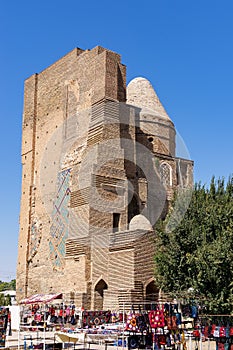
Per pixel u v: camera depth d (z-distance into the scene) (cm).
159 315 2127
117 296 3381
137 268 3341
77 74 4659
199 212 2895
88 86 4409
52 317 3120
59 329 2803
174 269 2920
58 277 4175
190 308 2294
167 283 2959
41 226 4825
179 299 2839
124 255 3406
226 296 2655
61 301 3800
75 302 3659
